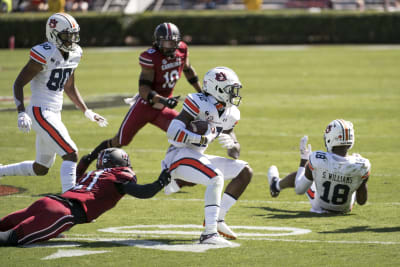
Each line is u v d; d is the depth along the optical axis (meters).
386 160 31.75
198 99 18.70
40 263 16.27
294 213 22.56
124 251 17.50
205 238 18.33
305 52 97.19
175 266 16.14
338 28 110.88
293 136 38.47
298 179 22.36
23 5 134.25
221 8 149.62
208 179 18.28
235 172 19.11
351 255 17.12
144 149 35.25
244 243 18.45
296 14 111.75
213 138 18.52
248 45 112.06
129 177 18.36
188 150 18.77
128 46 112.12
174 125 18.39
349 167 21.03
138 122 27.17
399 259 16.73
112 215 22.20
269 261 16.59
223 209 18.94
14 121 43.56
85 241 18.61
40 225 17.48
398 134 38.56
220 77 18.77
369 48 101.38
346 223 20.95
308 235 19.38
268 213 22.59
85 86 62.91
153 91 26.36
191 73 28.67
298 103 50.94
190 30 112.94
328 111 47.06
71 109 49.34
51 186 26.55
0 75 70.56
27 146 35.53
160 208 23.33
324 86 60.75
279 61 84.75
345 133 21.00
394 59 84.25
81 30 111.56
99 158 18.89
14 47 109.62
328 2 145.00
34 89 22.08
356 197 22.05
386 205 23.47
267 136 38.56
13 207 23.06
